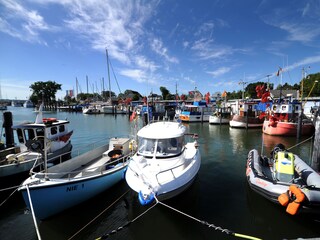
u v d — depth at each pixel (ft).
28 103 295.69
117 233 17.28
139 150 23.30
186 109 117.60
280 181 19.80
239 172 31.30
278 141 55.36
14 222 18.88
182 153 23.31
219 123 95.04
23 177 25.89
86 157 28.99
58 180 18.49
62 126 37.93
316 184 18.54
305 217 18.31
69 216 19.54
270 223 18.20
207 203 21.72
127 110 149.59
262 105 88.48
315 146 28.81
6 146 34.09
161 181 18.11
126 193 23.76
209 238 16.58
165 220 18.89
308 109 91.61
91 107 181.88
